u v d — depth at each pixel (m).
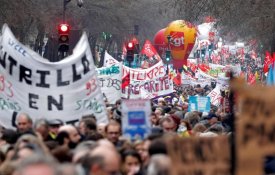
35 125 19.14
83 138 19.03
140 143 15.56
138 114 18.16
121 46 148.62
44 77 22.03
